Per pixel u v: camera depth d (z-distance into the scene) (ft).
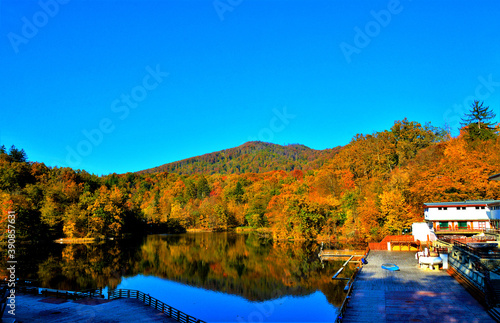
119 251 327.47
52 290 159.84
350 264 227.81
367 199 318.04
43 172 546.26
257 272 224.12
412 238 241.96
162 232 547.90
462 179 270.46
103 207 431.43
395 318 102.06
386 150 448.65
